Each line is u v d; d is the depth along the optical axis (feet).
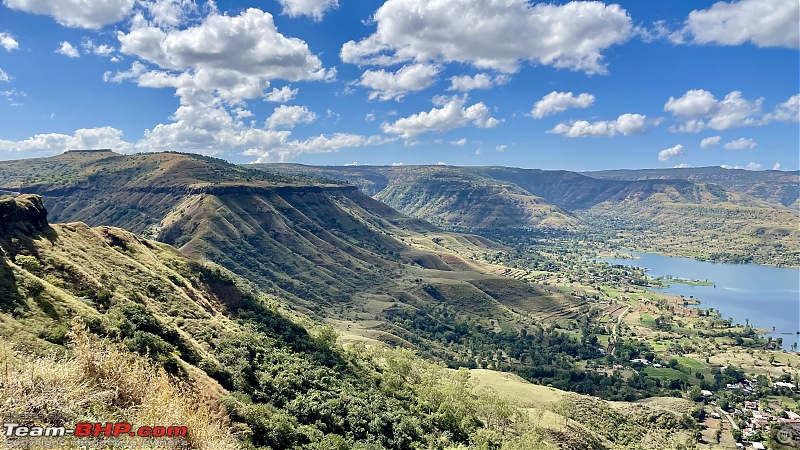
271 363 246.27
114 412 82.58
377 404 255.91
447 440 257.96
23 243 219.41
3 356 93.56
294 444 173.78
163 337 201.16
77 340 106.63
